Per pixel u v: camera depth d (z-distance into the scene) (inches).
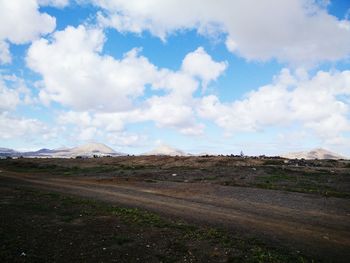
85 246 510.6
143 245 528.1
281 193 1070.4
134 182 1422.2
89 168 2166.6
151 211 807.7
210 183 1341.0
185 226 644.7
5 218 639.1
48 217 672.4
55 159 3100.4
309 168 1697.8
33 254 467.8
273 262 476.4
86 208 782.5
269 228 668.7
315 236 620.1
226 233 618.8
